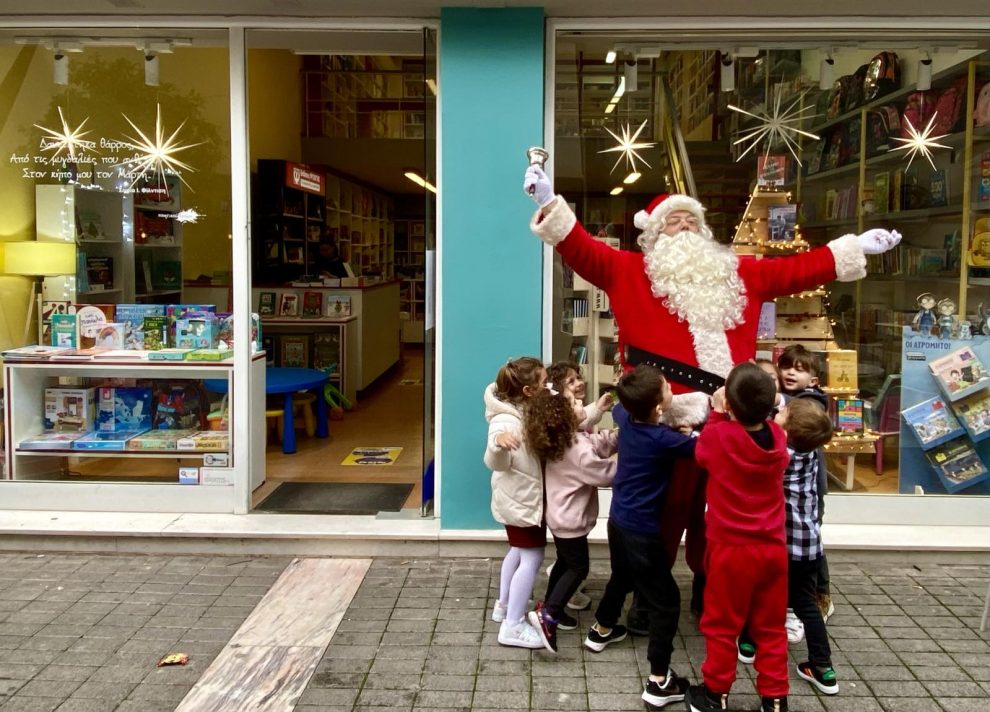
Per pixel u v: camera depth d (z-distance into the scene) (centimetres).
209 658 323
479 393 421
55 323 482
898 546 417
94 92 468
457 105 410
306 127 1054
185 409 476
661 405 302
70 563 418
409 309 1438
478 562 418
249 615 360
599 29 423
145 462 462
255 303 797
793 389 346
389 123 1105
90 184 477
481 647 334
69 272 483
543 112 419
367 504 475
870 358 468
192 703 292
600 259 330
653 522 300
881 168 472
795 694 303
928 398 465
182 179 466
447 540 421
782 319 467
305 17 430
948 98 462
